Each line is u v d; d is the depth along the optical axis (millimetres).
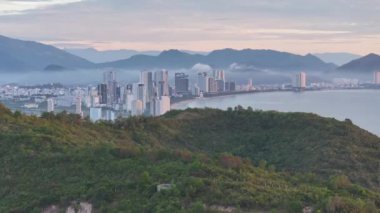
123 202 41844
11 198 48250
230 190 39938
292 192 40344
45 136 63000
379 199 44406
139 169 47844
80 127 82375
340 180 50562
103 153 54031
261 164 60594
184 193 39969
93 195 43844
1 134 62812
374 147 84000
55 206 45188
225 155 56281
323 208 36562
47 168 52688
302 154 80875
